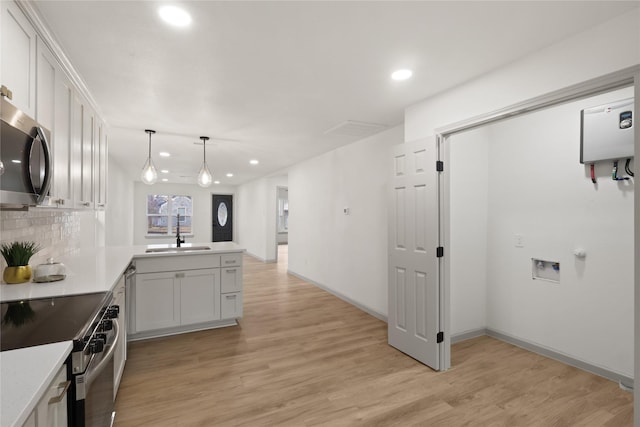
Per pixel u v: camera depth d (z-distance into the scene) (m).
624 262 2.49
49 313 1.46
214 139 4.36
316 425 2.00
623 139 2.44
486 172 3.53
